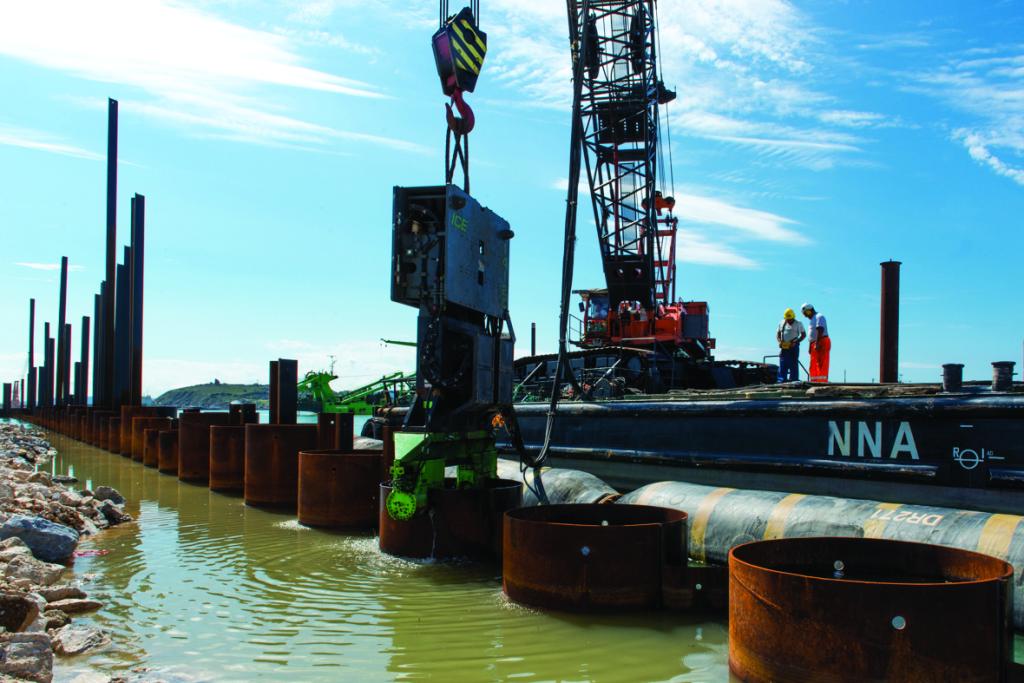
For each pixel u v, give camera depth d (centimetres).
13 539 705
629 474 987
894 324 1019
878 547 495
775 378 2230
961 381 732
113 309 2978
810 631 388
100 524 952
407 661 465
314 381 5591
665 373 2038
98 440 2792
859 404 754
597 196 2314
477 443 834
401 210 755
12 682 394
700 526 677
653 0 2138
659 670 448
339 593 625
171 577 680
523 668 453
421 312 753
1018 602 489
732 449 870
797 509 628
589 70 2198
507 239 879
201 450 1474
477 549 740
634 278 2325
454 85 825
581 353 1923
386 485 780
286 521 998
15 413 7400
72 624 528
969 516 550
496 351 829
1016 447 652
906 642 370
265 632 521
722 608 551
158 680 433
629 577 553
